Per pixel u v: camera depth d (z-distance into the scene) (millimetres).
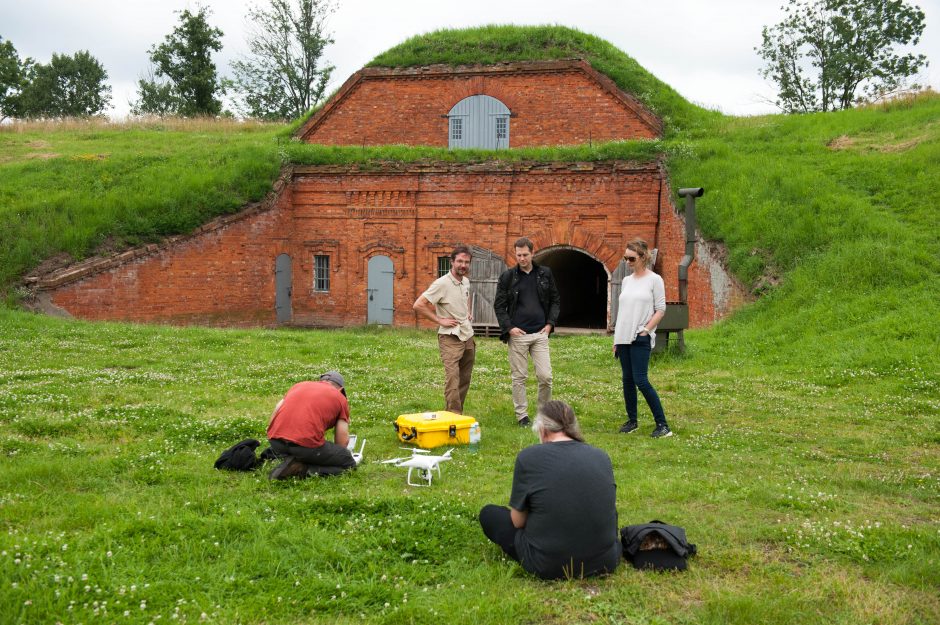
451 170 24281
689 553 4711
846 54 40406
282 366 13445
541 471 4383
